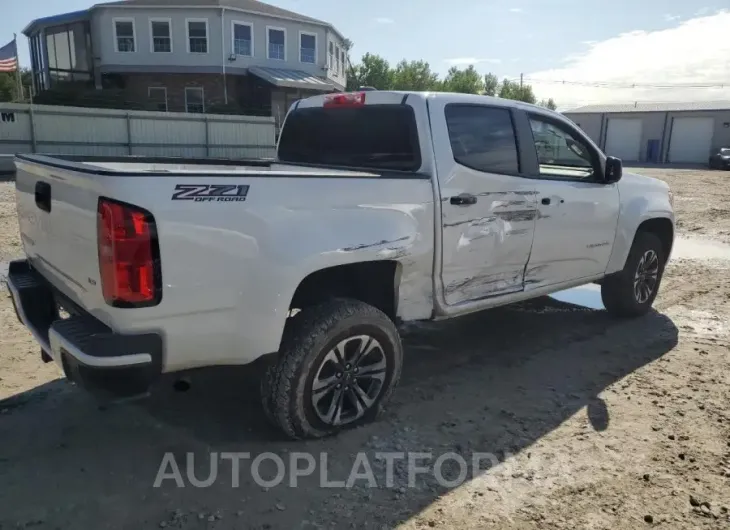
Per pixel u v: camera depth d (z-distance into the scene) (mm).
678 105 52094
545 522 2746
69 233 2986
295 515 2771
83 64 32750
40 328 3309
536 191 4324
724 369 4504
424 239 3660
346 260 3256
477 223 3963
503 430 3568
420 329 5410
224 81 32469
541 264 4531
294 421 3266
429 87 66062
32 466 3109
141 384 2756
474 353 4832
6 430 3455
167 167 4195
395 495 2934
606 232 5016
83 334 2744
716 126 47344
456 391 4105
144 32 31484
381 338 3488
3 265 7223
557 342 5094
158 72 31984
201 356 2922
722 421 3693
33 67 36531
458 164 3848
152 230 2646
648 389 4152
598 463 3229
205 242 2793
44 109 21250
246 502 2859
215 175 2811
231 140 24969
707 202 16047
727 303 6254
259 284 2969
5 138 20812
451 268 3875
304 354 3193
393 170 3910
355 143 4223
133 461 3178
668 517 2789
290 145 4816
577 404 3924
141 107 31141
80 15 31906
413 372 4438
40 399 3830
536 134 4441
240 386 4094
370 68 63625
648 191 5508
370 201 3369
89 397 3871
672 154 49781
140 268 2641
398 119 3891
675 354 4812
